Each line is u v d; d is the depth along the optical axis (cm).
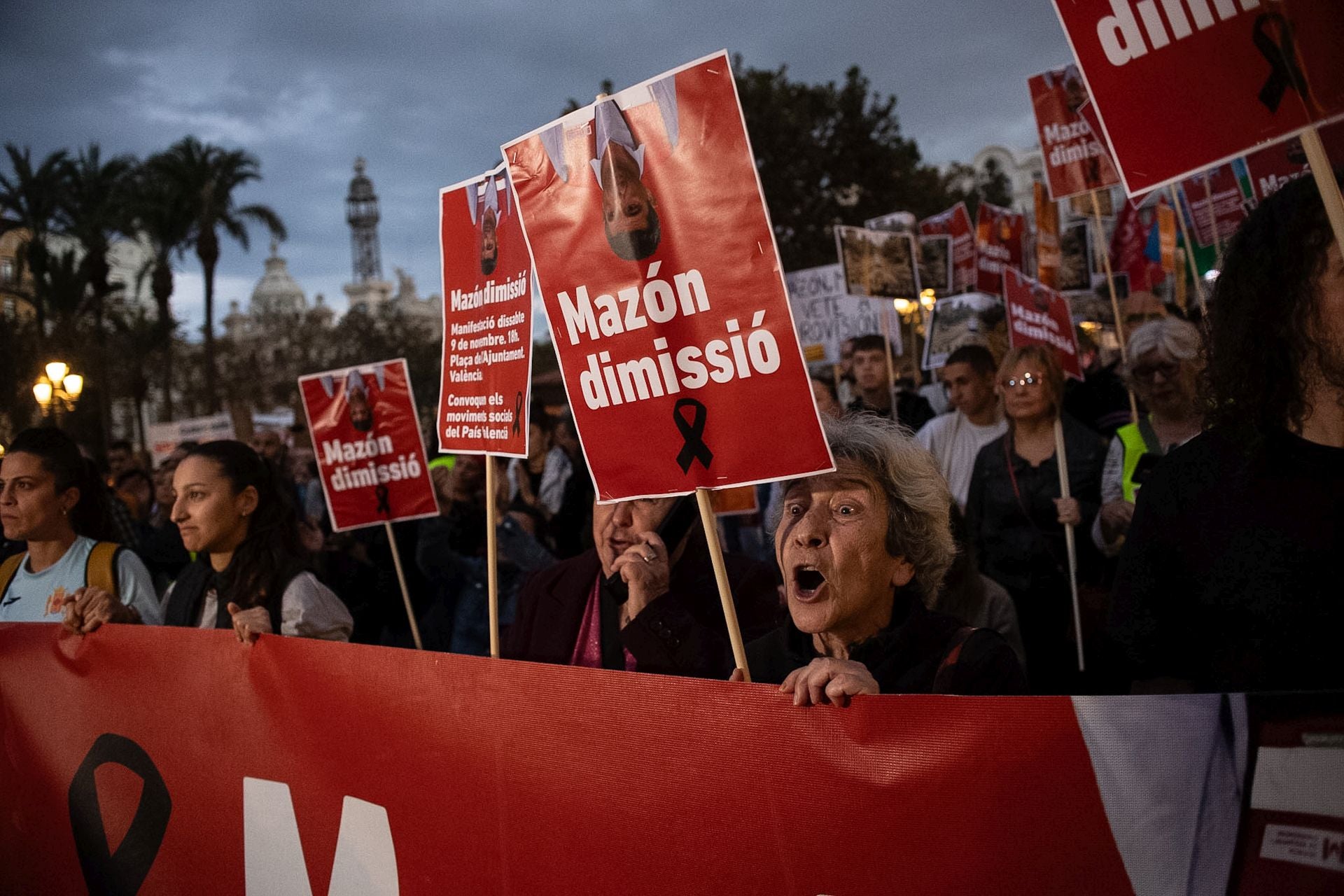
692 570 253
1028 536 421
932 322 666
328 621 277
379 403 411
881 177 2339
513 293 215
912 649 183
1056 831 133
